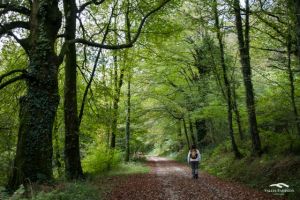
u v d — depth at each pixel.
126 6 20.95
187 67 33.94
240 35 19.75
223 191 14.59
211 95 29.58
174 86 35.25
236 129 29.64
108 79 27.80
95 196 12.02
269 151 18.92
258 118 21.05
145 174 24.09
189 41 30.08
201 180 19.53
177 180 19.62
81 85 25.08
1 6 13.98
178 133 47.44
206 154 33.84
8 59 19.42
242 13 18.67
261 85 27.94
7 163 16.36
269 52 22.58
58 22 14.02
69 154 17.31
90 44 15.12
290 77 16.92
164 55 27.80
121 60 26.44
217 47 25.17
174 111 37.75
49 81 13.48
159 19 21.36
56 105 13.72
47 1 13.77
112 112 25.55
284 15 16.23
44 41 13.57
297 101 19.30
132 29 22.48
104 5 22.59
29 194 10.54
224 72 22.98
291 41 16.33
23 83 18.58
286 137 18.08
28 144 13.05
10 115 18.66
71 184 12.81
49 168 13.20
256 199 12.23
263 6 17.19
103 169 25.27
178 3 20.70
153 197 13.24
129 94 33.47
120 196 13.20
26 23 14.50
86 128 26.20
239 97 28.50
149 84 34.78
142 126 41.00
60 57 14.16
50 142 13.41
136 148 45.28
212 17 21.59
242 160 20.67
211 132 36.53
